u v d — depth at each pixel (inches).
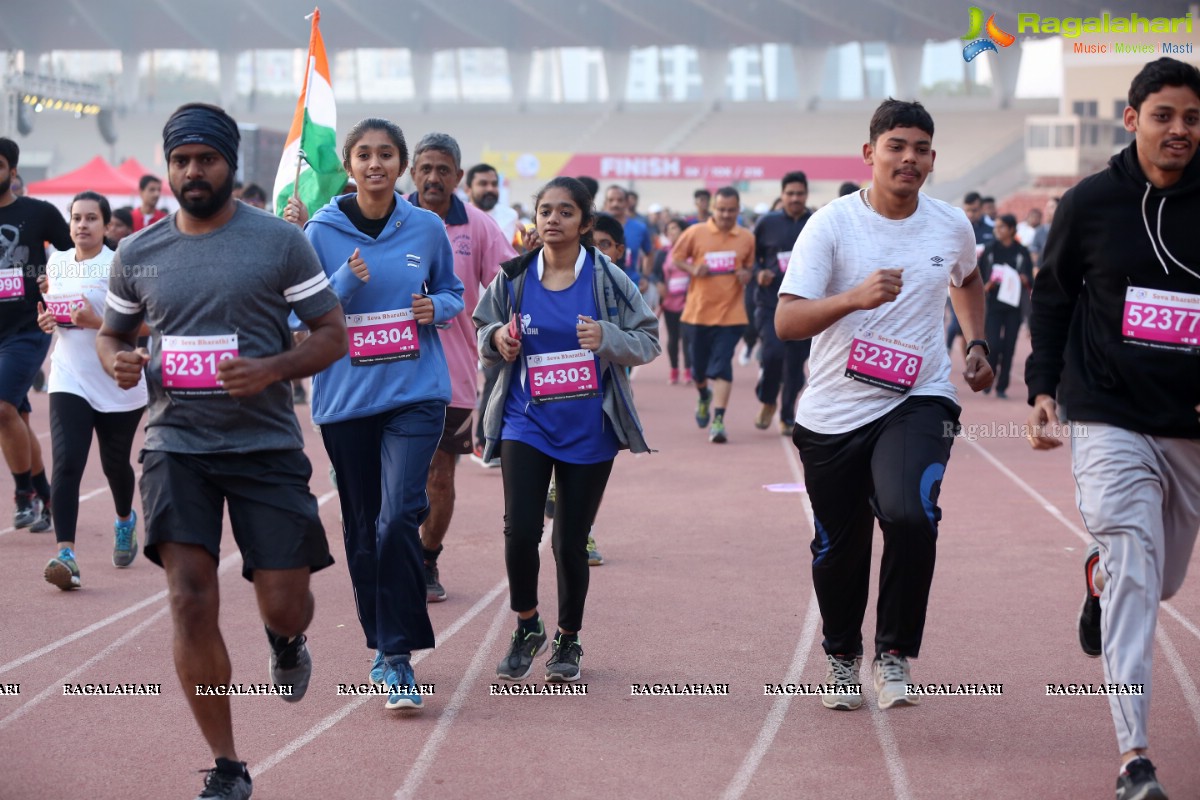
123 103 3294.8
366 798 181.0
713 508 395.5
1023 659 245.1
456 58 3420.3
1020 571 315.0
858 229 207.6
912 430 203.0
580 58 6373.0
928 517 196.9
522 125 3147.1
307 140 329.1
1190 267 178.9
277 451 178.7
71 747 200.5
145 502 176.7
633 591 296.2
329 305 180.2
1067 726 209.8
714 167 2172.7
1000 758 196.1
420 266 231.8
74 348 300.4
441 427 231.3
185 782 186.7
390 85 5856.3
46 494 360.8
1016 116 2822.3
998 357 680.4
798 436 215.5
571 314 228.7
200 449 175.6
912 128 203.6
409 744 202.1
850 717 214.7
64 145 3117.6
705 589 297.6
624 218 645.9
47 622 270.1
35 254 330.6
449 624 269.7
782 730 208.5
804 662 243.9
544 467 227.3
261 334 177.5
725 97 3127.5
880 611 206.2
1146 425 180.9
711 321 530.3
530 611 231.5
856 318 206.8
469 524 372.8
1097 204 182.9
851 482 211.5
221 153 173.3
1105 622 177.2
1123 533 177.6
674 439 539.5
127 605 283.7
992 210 898.7
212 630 173.2
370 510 234.4
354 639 260.2
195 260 175.2
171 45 3408.0
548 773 190.2
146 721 212.2
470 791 183.6
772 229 525.0
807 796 181.9
